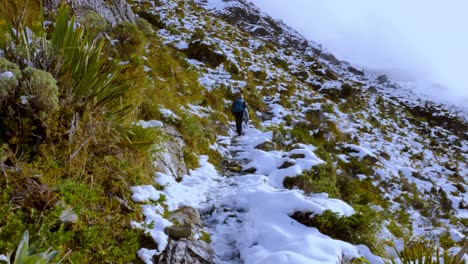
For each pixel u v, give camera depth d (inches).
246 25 1707.7
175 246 159.2
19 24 173.2
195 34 826.2
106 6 446.3
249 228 196.7
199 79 607.5
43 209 122.6
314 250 172.1
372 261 185.0
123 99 241.6
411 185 549.0
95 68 177.8
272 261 160.2
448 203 564.4
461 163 876.6
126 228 152.9
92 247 130.4
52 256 100.0
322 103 822.5
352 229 203.5
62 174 149.1
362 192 370.3
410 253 174.7
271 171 310.7
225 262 171.3
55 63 173.0
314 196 256.4
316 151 382.3
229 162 336.5
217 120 457.1
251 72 807.1
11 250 103.0
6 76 142.2
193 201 220.5
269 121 604.7
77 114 165.6
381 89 1702.8
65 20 185.6
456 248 269.1
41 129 152.3
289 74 984.3
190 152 296.2
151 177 213.8
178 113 339.6
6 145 137.0
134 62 314.3
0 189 121.6
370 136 743.1
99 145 175.2
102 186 164.7
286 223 198.5
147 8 910.4
